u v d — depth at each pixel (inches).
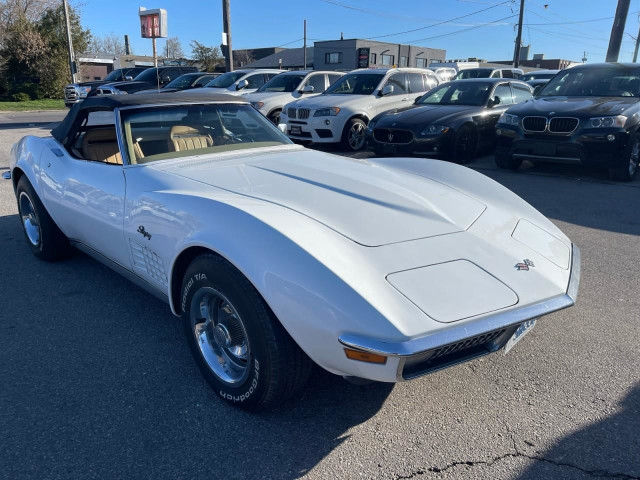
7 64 1246.3
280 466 84.1
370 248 87.7
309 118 389.4
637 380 106.4
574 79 335.9
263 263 82.4
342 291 76.6
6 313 137.8
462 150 339.3
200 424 94.0
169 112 141.3
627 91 312.8
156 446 88.4
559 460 84.7
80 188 137.8
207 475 82.1
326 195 105.7
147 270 116.7
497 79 377.1
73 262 176.2
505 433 91.4
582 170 327.0
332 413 97.3
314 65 2165.4
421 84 446.9
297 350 86.7
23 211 178.2
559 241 109.1
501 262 92.4
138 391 103.7
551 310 85.8
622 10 588.4
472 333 76.2
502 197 122.4
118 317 135.9
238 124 152.8
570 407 98.1
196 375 109.7
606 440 89.1
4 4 1366.9
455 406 99.0
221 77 579.2
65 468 83.2
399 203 105.2
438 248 91.7
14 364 113.4
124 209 119.8
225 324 96.9
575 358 114.8
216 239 89.3
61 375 109.3
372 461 85.0
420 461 85.0
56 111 973.8
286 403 100.0
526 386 105.0
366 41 2037.4
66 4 1177.4
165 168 122.5
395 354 71.7
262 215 89.8
